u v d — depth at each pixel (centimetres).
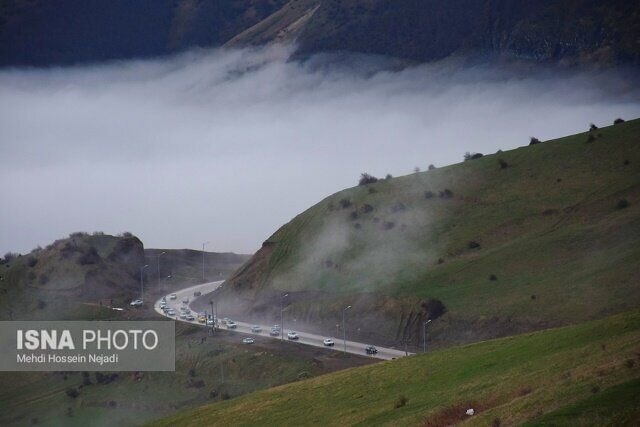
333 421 10606
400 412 9906
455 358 11444
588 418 6769
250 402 13025
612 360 8450
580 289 19312
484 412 8156
